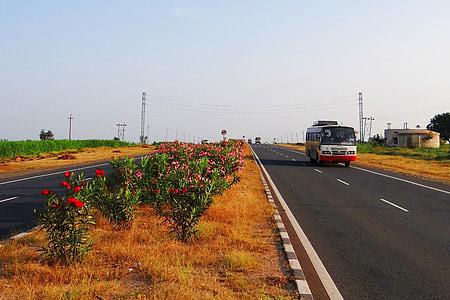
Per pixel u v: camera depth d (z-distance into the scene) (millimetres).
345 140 30656
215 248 7379
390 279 6074
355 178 22562
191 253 6887
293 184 19344
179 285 5383
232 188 14938
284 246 7750
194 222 7828
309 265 6750
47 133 90312
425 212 12117
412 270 6523
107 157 39469
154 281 5578
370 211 12203
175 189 7914
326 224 10195
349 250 7723
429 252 7629
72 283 5465
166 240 7629
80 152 49000
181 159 14516
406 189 17953
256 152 55312
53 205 6195
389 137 91688
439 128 111812
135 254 6660
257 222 10086
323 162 32000
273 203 13297
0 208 11734
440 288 5707
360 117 84625
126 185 10703
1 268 6086
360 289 5641
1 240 7945
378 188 18156
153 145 75625
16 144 41812
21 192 15227
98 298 4957
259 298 5117
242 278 5812
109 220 8711
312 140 34219
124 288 5387
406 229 9688
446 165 35531
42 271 5777
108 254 6660
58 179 20188
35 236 7777
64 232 6289
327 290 5594
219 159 15508
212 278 5773
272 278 5930
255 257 6996
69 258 6242
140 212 10031
